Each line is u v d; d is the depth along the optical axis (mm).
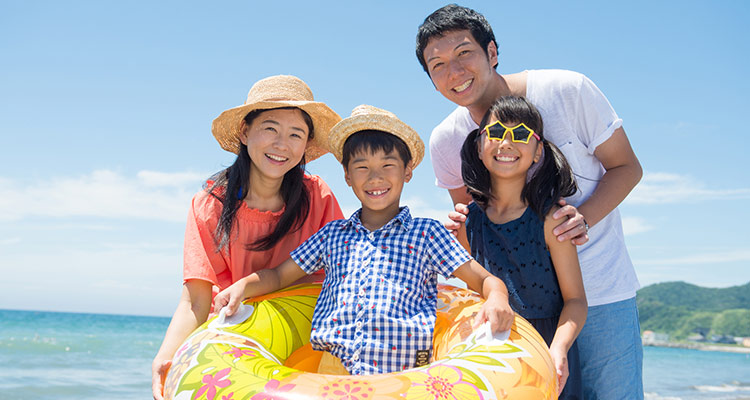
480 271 2410
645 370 28328
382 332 2289
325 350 2441
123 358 20375
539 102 2916
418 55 3164
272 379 1882
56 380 14414
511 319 2197
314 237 2736
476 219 2832
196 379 1970
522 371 1936
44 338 28031
